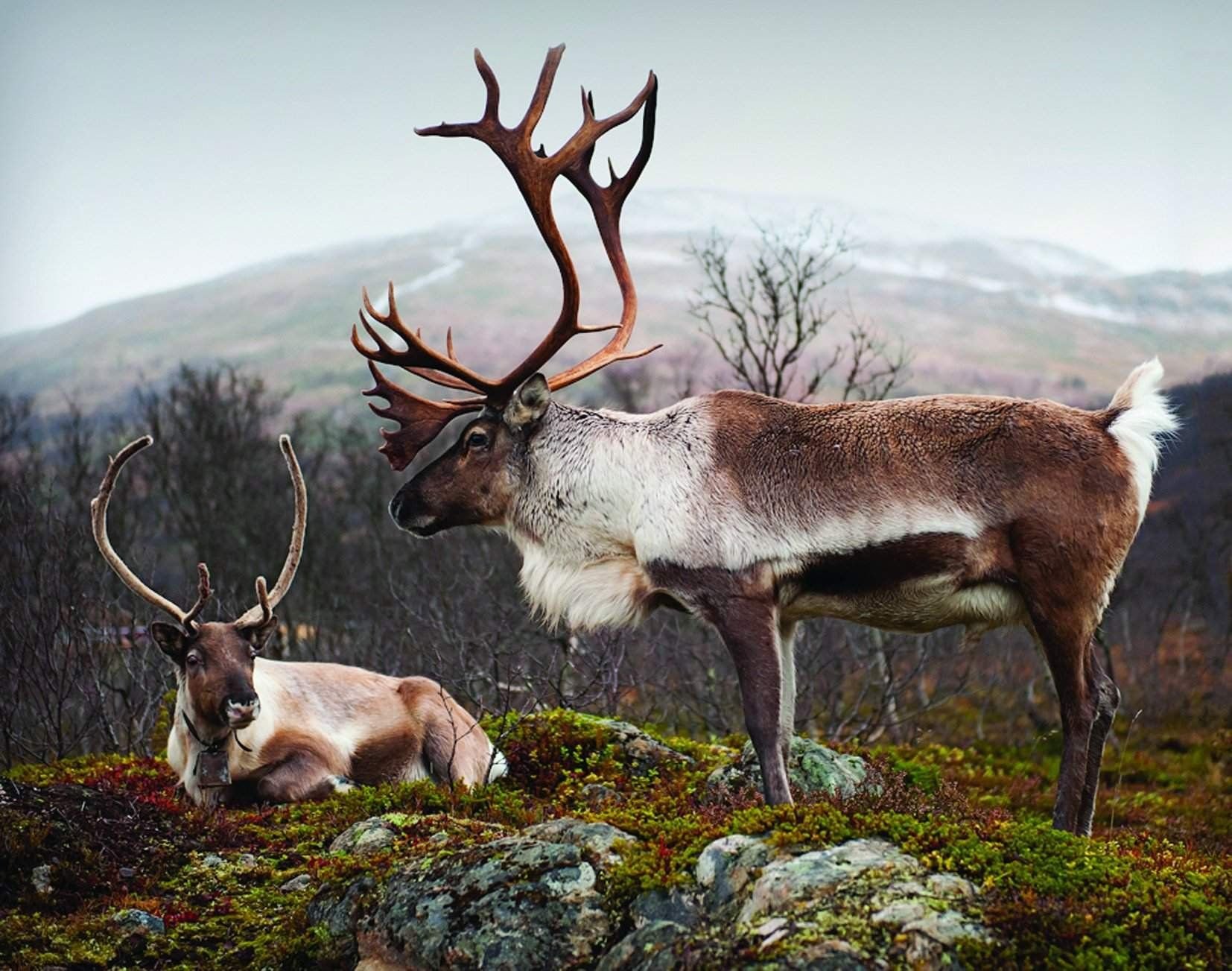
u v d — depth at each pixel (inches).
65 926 233.6
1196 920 197.5
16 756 417.1
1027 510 247.1
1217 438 938.7
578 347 4490.7
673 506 265.9
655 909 207.8
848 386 540.4
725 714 475.5
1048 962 186.9
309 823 277.1
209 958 228.8
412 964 213.9
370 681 322.3
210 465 753.6
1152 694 641.6
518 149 290.8
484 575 557.9
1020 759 506.9
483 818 272.5
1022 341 6348.4
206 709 286.2
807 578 258.7
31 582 449.1
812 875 200.8
